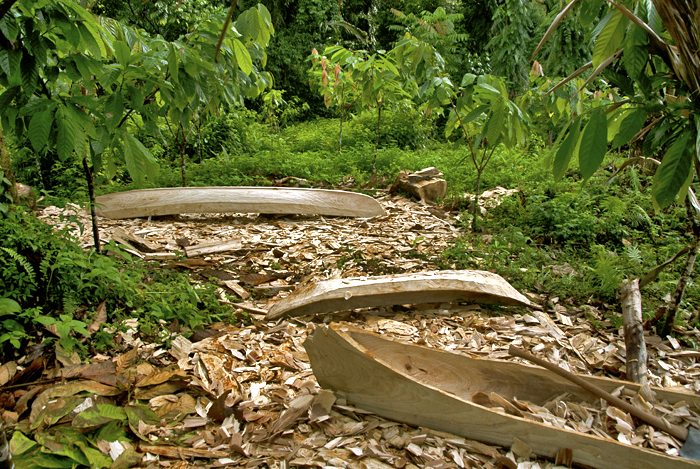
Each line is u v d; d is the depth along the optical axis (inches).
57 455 72.0
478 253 178.9
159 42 102.4
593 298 147.0
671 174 63.8
